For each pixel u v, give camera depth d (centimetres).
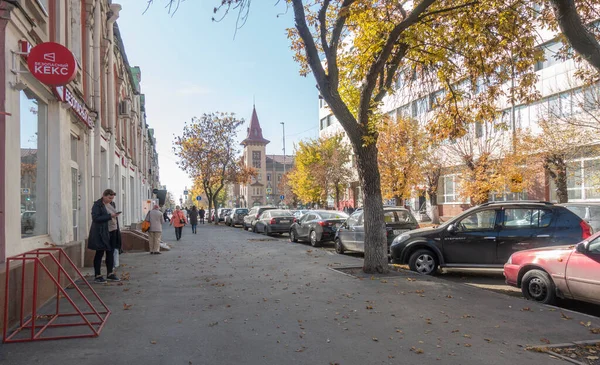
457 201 2870
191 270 1058
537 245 930
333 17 1088
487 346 491
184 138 4425
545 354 467
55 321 584
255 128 10181
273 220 2453
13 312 548
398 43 1005
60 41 862
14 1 575
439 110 1151
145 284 868
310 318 605
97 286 845
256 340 508
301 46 1171
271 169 10288
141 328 555
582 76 952
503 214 975
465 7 967
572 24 473
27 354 454
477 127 2152
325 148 4206
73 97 909
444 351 474
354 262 1177
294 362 439
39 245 746
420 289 800
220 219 4838
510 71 1043
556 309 653
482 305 679
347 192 4775
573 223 924
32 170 762
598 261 646
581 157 1777
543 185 2345
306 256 1331
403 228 1299
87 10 1220
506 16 928
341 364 435
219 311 644
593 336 525
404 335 529
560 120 1812
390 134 2530
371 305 677
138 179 3088
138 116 3100
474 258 973
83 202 1120
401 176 2495
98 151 1293
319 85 948
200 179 4753
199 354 459
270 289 810
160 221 1472
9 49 602
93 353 459
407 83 1238
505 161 1986
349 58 1105
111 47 1588
